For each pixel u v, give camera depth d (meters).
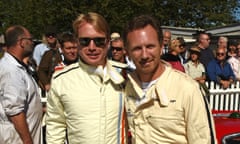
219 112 3.65
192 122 1.85
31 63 5.62
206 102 1.90
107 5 21.44
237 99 7.58
